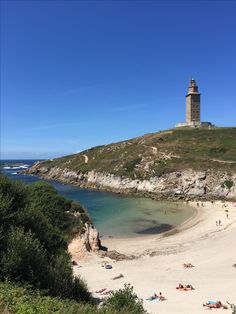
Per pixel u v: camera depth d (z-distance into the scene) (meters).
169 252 52.22
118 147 175.50
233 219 76.38
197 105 179.25
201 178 121.06
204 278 39.09
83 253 50.88
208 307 30.00
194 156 137.62
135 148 161.38
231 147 141.75
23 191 25.73
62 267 24.23
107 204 104.94
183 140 156.62
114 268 45.03
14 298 16.27
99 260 49.47
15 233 21.05
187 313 28.62
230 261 44.72
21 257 20.02
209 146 146.00
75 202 63.12
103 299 30.83
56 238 27.62
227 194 114.00
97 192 135.25
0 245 20.50
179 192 120.56
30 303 16.14
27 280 19.89
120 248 57.81
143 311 25.00
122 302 24.88
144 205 102.94
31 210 24.45
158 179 128.75
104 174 150.00
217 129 168.25
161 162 138.38
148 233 68.62
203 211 90.12
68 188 148.88
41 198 54.38
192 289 35.44
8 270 19.41
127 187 134.88
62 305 17.39
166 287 36.53
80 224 56.34
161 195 120.94
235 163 125.75
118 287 36.75
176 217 84.00
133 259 49.84
